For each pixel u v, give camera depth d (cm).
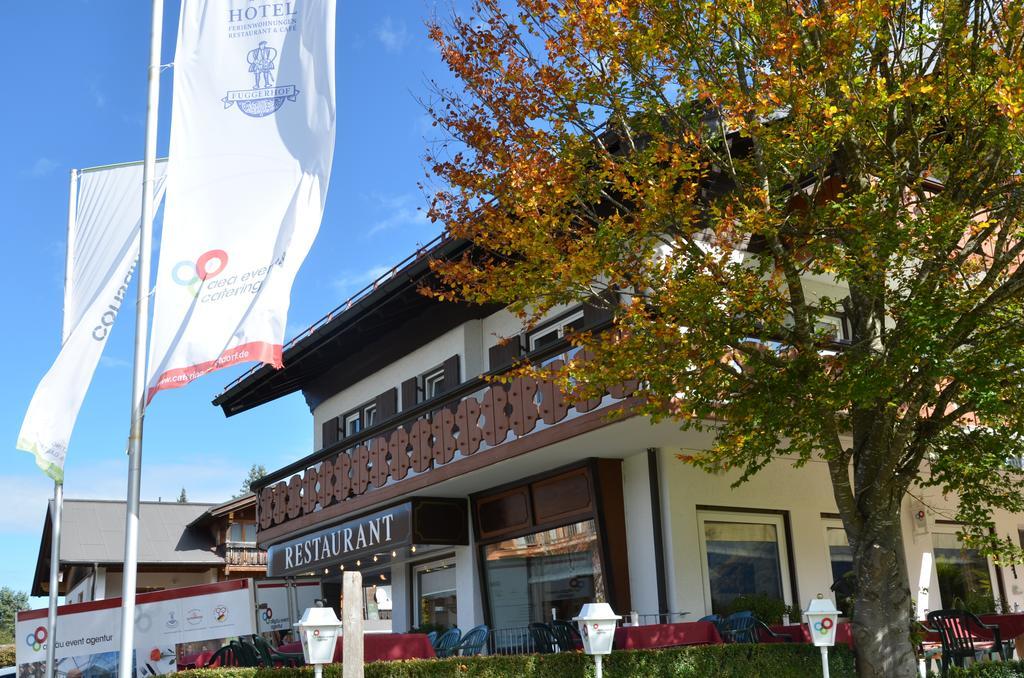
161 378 862
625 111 1012
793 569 1516
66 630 1517
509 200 1002
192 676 850
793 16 920
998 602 1742
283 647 1262
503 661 857
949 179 985
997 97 834
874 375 841
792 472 1570
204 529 3388
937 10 953
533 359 1345
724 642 1145
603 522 1437
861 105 878
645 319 941
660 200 920
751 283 917
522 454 1361
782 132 965
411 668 832
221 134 917
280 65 926
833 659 988
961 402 971
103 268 1127
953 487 993
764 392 909
